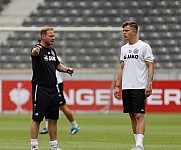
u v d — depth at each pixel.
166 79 85.31
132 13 106.12
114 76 83.12
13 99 82.31
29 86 82.12
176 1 107.00
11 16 107.25
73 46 100.44
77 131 49.03
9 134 50.34
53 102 33.25
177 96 81.44
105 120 69.62
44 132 51.16
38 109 32.88
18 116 76.75
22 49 101.06
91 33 101.62
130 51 34.75
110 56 99.31
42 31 33.22
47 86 32.97
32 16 107.25
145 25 104.38
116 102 82.62
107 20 105.31
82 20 105.81
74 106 82.62
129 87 34.66
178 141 44.00
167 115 78.19
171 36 102.75
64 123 64.69
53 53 33.44
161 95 81.69
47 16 107.00
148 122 65.69
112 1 107.62
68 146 40.12
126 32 34.72
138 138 33.84
